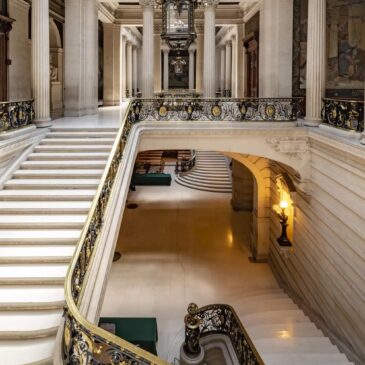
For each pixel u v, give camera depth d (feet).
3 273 17.21
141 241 47.37
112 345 11.05
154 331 27.48
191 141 34.27
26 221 20.51
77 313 11.61
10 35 40.04
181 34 32.60
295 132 32.76
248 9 57.98
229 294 36.01
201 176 72.38
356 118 25.90
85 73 45.29
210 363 26.12
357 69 37.55
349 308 24.32
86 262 15.75
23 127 28.55
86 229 15.89
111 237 19.13
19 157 26.18
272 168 41.60
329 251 27.78
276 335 27.35
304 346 25.58
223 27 81.30
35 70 30.73
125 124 27.68
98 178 24.88
